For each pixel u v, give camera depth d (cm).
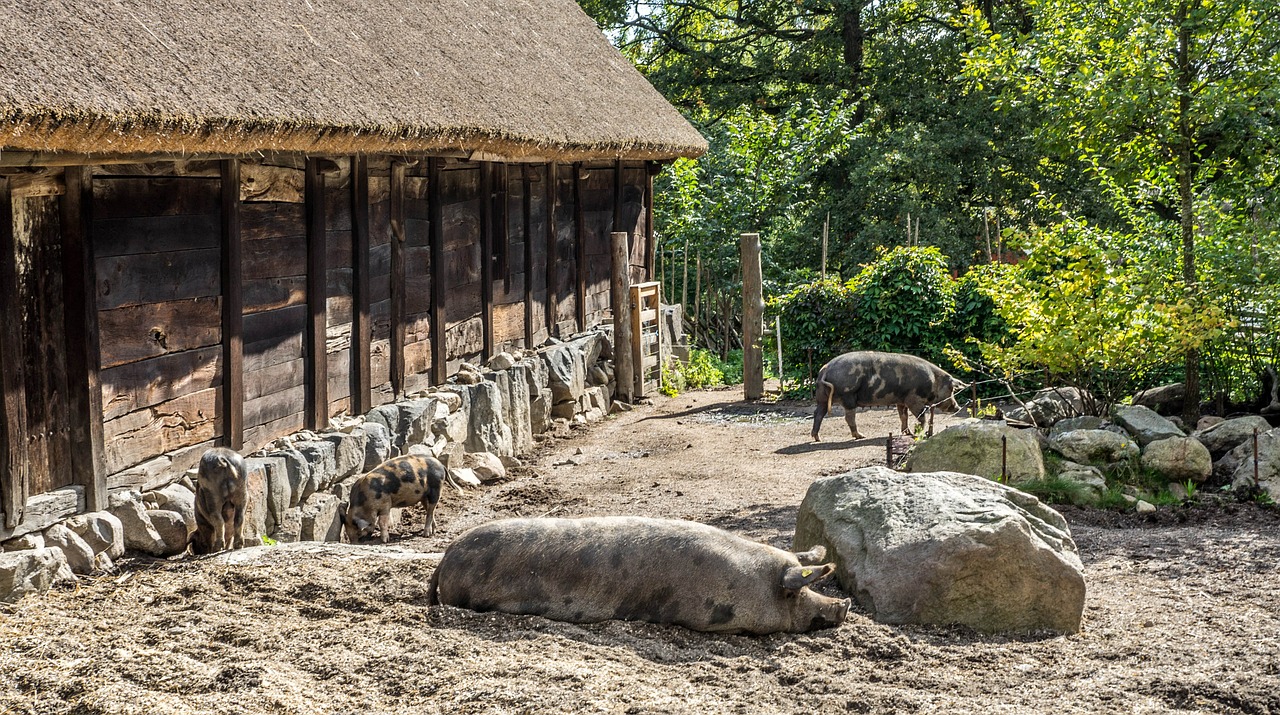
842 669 535
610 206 1811
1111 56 1166
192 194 843
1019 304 1173
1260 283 1129
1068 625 608
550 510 1040
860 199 2830
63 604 603
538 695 471
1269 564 749
